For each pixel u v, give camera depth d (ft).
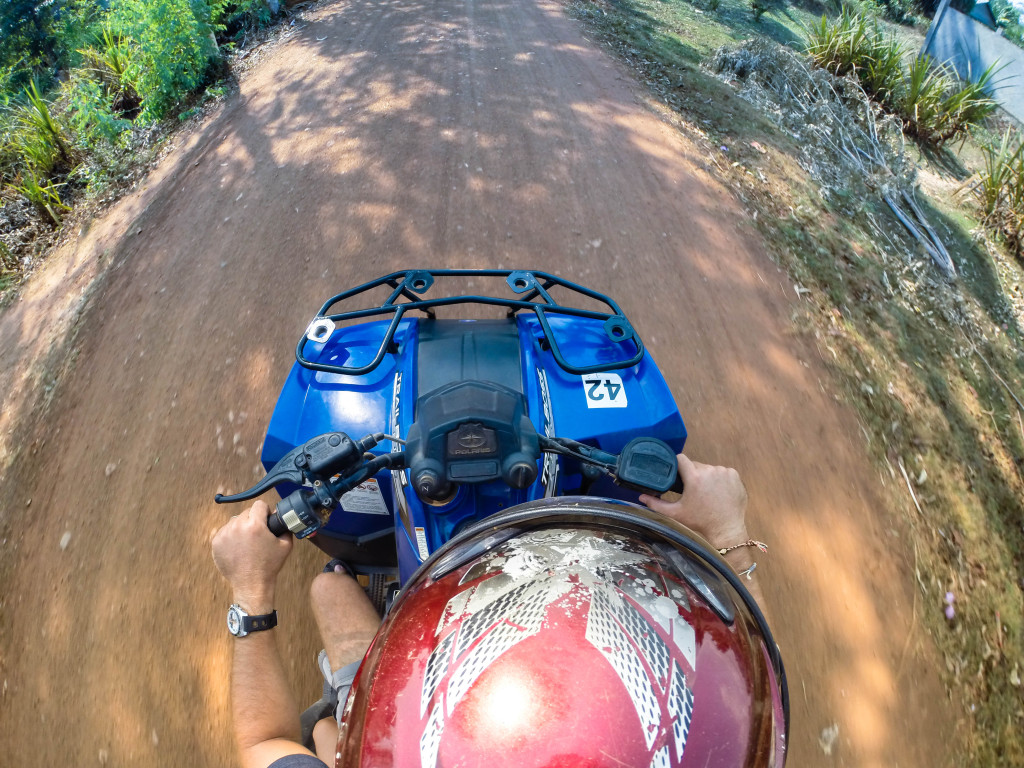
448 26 33.60
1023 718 10.96
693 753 3.08
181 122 27.68
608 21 35.96
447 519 5.32
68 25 48.39
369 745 3.44
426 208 19.20
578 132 23.34
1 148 27.45
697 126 24.58
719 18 45.47
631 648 3.23
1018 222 26.30
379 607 7.48
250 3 35.12
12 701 10.28
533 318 8.00
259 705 4.91
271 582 5.21
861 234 21.38
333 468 5.00
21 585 11.78
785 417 13.98
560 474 6.44
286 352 14.89
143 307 17.13
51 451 14.12
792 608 10.96
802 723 9.71
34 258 23.06
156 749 9.45
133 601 11.03
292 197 20.17
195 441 13.30
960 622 11.64
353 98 25.90
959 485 14.26
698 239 18.52
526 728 2.94
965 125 33.71
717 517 5.25
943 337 18.89
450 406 4.83
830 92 30.17
